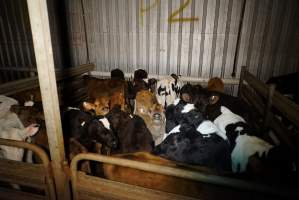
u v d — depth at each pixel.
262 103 3.18
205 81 4.39
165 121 3.12
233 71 4.41
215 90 3.79
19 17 4.85
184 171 1.64
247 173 1.94
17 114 2.79
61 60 5.02
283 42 4.10
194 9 4.20
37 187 2.04
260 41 4.16
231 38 4.23
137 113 3.26
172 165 2.08
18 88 3.51
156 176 2.10
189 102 3.15
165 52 4.55
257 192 1.54
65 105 4.12
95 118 2.70
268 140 2.92
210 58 4.41
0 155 2.45
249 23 4.10
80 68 4.45
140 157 2.20
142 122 2.86
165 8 4.30
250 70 4.34
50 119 1.73
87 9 4.61
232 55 4.32
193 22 4.27
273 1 3.94
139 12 4.43
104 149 2.66
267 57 4.23
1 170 2.12
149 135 2.79
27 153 2.55
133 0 4.39
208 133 2.53
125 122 2.84
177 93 3.80
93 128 2.61
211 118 3.04
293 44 4.09
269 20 4.04
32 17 1.48
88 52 4.89
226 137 2.54
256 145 2.19
